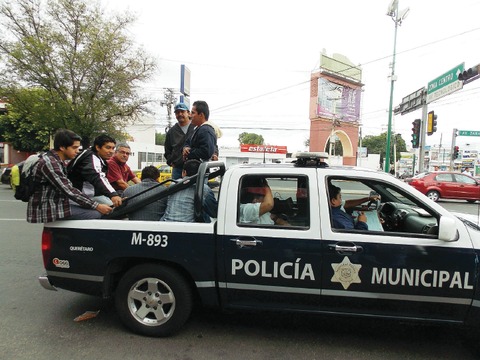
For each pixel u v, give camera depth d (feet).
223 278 9.75
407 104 66.69
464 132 91.71
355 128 125.08
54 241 10.61
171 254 9.87
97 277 10.33
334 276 9.23
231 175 10.08
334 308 9.45
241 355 9.41
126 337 10.25
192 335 10.42
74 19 51.62
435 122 52.21
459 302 8.86
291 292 9.51
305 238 9.36
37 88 53.52
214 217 11.01
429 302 9.00
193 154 13.67
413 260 8.94
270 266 9.48
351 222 10.14
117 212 10.87
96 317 11.56
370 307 9.27
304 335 10.55
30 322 11.16
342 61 121.39
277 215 10.23
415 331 10.93
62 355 9.26
